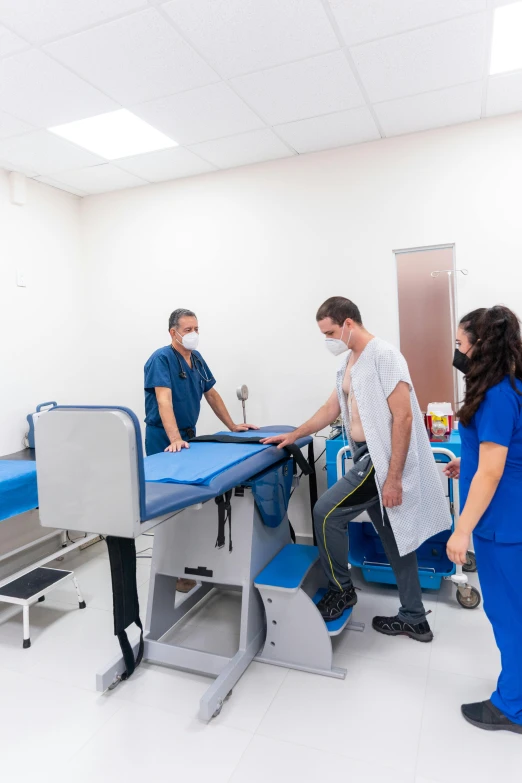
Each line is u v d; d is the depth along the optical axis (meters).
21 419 3.40
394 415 1.96
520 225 2.83
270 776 1.52
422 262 3.06
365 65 2.26
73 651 2.24
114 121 2.73
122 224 3.78
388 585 2.77
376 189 3.09
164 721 1.77
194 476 1.71
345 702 1.83
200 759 1.59
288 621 2.04
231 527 2.08
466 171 2.90
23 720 1.80
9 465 2.83
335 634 2.03
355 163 3.12
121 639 1.87
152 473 1.78
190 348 2.79
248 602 2.07
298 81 2.38
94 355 3.95
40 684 2.00
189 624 2.45
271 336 3.41
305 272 3.29
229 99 2.52
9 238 3.33
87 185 3.64
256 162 3.34
